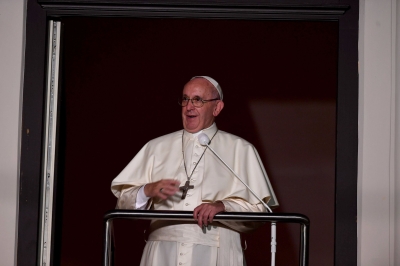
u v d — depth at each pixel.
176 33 29.86
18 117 17.77
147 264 17.83
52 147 18.34
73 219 28.91
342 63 18.12
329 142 29.30
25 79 18.05
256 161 18.58
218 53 29.83
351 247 17.59
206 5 18.25
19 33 17.95
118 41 29.80
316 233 28.80
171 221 17.78
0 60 17.86
